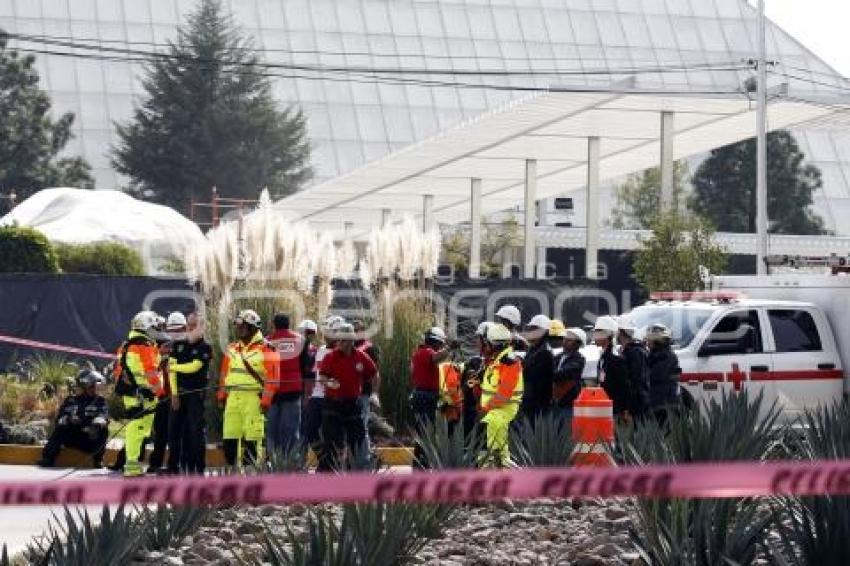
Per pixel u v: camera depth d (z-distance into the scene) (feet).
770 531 107.76
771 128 403.75
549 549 116.26
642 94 334.24
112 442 209.87
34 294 305.73
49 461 202.08
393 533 103.50
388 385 225.15
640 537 111.65
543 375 163.53
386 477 57.82
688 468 56.24
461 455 139.33
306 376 190.29
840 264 209.87
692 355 199.41
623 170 492.54
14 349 303.89
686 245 346.33
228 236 223.51
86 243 367.04
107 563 99.86
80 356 305.73
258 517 131.44
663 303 210.79
